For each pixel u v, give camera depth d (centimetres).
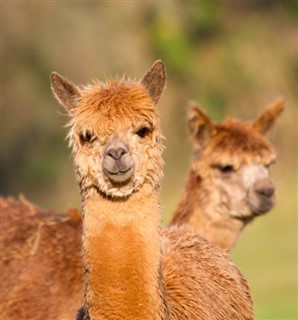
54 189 12462
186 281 2623
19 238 3269
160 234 2441
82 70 12556
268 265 7725
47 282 3138
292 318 5394
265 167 3572
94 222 2400
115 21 12900
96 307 2389
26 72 12625
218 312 2644
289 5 13375
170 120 12556
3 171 12431
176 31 13225
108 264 2378
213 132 3612
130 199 2394
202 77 13100
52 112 12606
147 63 12975
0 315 3145
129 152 2386
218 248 2886
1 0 12606
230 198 3528
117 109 2414
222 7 13462
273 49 13225
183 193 3612
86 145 2439
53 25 12656
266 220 10081
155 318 2389
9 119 12506
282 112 3709
